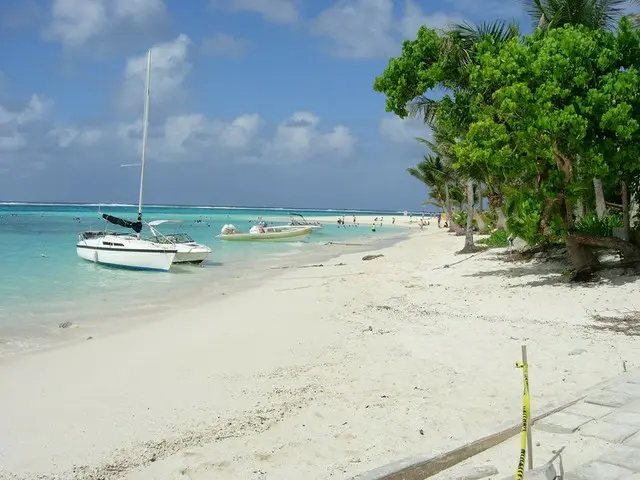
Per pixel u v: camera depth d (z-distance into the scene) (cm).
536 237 1841
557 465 586
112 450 721
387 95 2317
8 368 1103
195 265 2997
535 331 1253
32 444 745
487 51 1941
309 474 630
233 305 1852
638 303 1482
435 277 2281
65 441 753
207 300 1967
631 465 566
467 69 2125
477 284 1986
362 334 1313
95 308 1783
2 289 2088
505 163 1766
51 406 886
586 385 866
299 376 1011
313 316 1584
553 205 1862
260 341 1296
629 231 1920
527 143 1711
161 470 658
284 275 2666
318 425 777
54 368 1104
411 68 2252
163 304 1877
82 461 691
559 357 1035
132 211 16050
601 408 730
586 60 1666
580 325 1303
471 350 1116
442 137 3297
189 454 698
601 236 1844
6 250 3516
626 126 1566
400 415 796
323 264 3128
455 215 6006
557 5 2255
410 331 1314
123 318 1631
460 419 768
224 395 922
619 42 1736
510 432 681
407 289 2025
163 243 2944
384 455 669
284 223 8650
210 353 1200
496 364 1015
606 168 1620
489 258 2639
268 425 786
